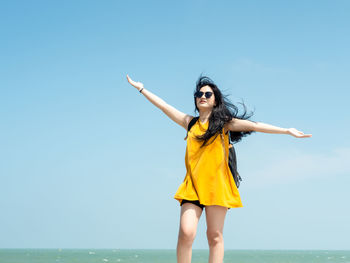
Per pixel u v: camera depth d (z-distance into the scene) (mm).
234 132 3928
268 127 3732
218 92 3904
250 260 71000
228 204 3701
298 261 67812
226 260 70125
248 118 3893
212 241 3727
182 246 3619
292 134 3588
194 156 3801
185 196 3705
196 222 3660
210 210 3713
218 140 3797
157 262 59125
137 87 4258
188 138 3916
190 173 3783
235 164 3902
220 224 3721
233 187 3830
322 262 64062
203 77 4016
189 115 4109
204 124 3885
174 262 59000
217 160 3744
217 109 3848
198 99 3928
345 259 79250
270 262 63812
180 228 3631
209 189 3680
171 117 4180
